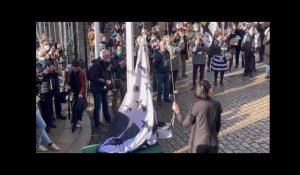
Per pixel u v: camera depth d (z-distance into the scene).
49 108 8.77
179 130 9.35
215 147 6.11
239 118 9.98
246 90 12.48
